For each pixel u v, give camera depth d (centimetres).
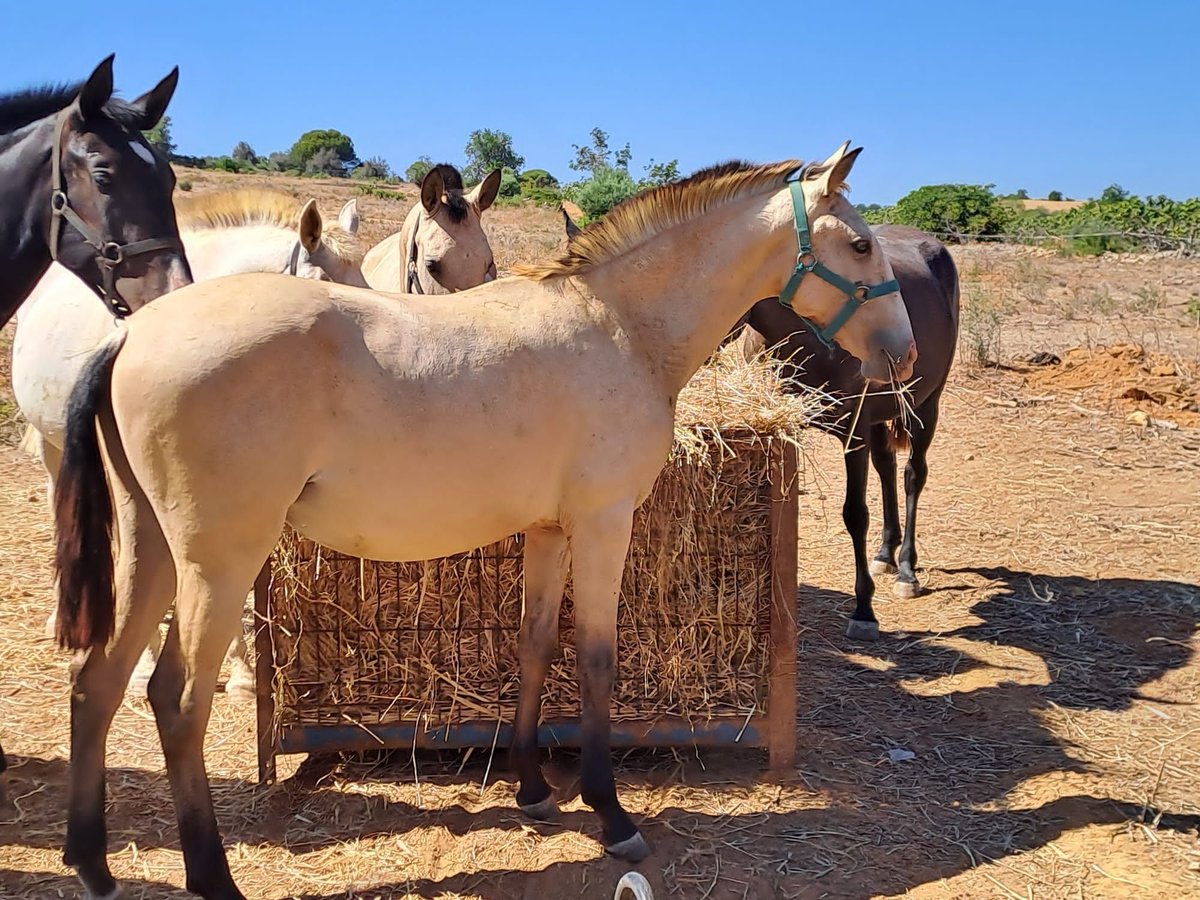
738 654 373
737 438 358
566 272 319
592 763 319
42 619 484
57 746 377
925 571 589
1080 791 363
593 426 302
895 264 528
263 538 264
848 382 474
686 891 304
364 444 271
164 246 316
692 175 330
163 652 274
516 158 4666
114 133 319
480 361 287
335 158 5422
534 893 302
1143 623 512
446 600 360
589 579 312
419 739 365
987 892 306
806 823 342
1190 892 307
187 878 273
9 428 776
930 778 373
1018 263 1856
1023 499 692
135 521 273
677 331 327
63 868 303
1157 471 739
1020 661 474
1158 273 1867
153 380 251
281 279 275
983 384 963
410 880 304
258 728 352
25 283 337
